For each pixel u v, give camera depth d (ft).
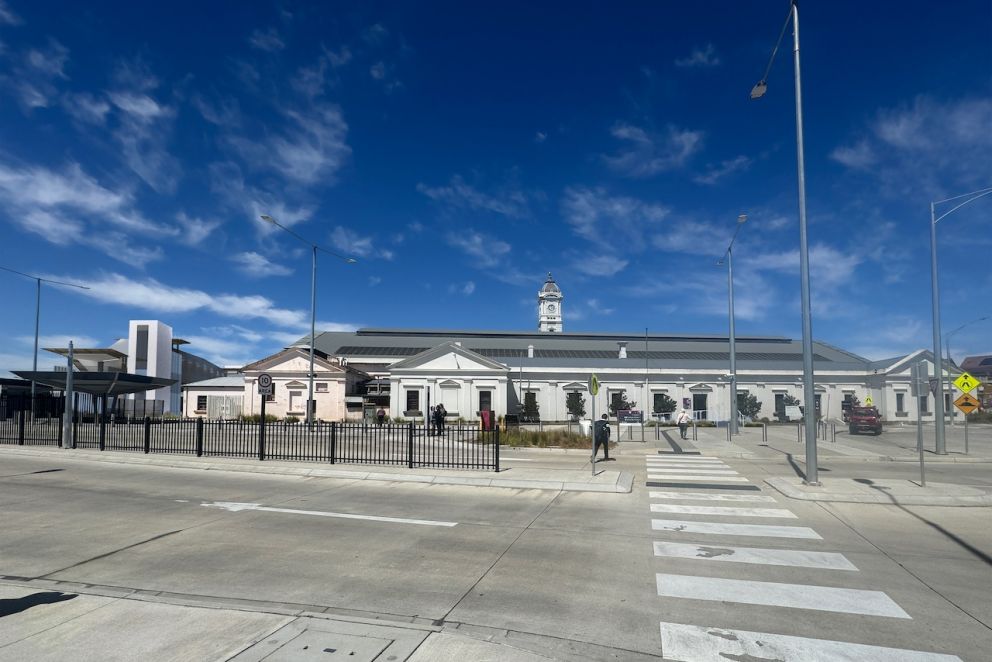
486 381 173.78
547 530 30.32
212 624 17.30
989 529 30.89
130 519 32.50
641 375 187.42
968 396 73.56
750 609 19.04
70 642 15.99
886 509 36.24
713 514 34.60
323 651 15.48
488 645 16.06
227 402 176.86
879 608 19.17
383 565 23.88
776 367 191.01
